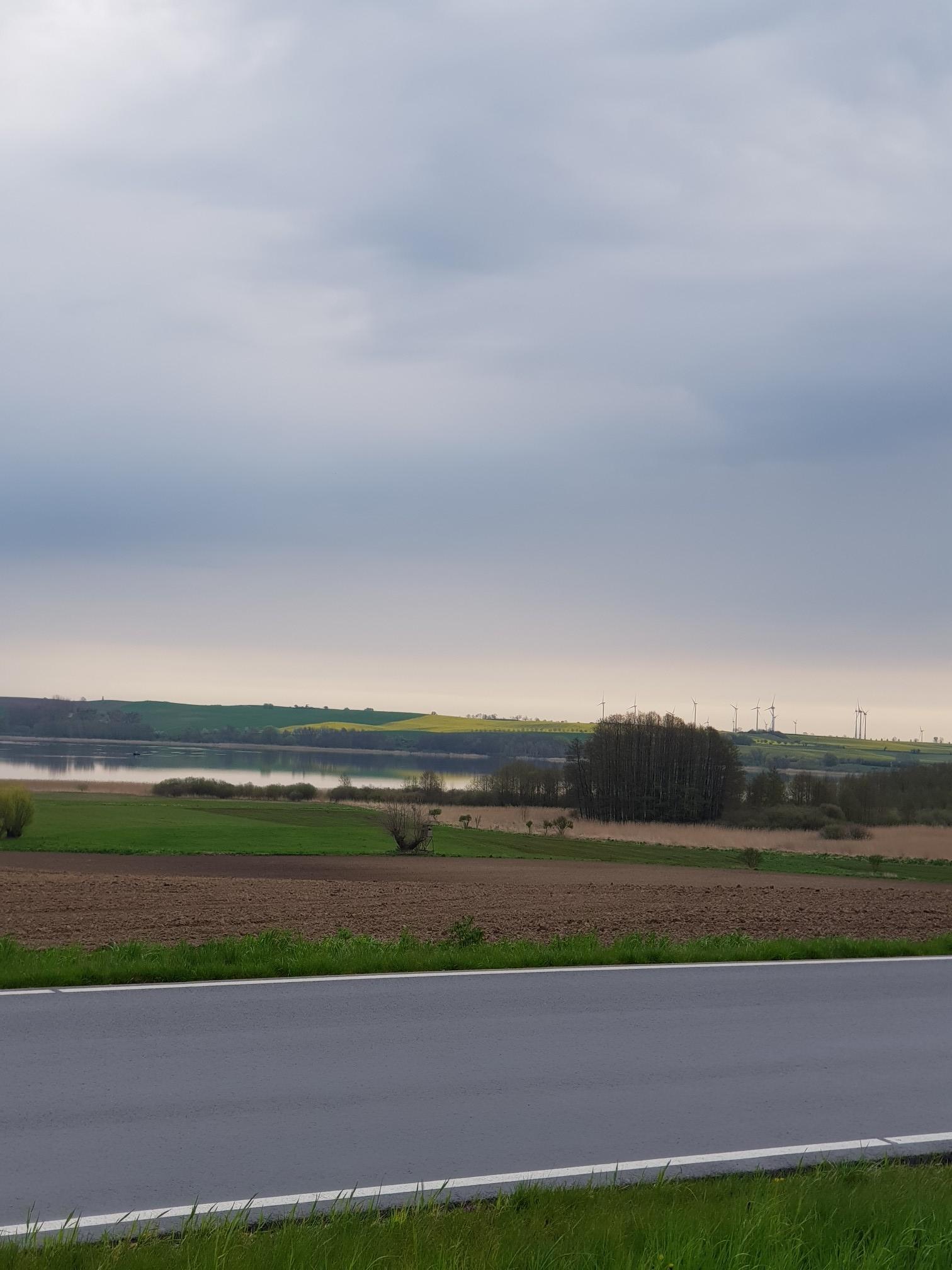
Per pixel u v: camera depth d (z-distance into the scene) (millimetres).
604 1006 9602
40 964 10641
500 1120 6512
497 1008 9422
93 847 41875
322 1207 5172
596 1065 7727
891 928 15672
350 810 67938
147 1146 5941
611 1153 6012
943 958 12797
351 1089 7023
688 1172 5770
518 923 15586
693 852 52875
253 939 12383
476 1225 4895
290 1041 8164
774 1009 9680
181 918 15688
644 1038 8508
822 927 15578
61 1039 8008
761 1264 4527
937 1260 4680
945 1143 6312
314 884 23547
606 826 70062
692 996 10133
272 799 84250
